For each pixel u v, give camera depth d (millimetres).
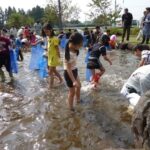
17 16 21281
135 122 1684
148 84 2328
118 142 1923
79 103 2711
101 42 3227
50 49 3311
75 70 2527
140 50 2734
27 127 2232
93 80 3248
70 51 2438
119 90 3104
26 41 8156
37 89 3312
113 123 2230
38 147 1919
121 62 5004
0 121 2365
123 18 7605
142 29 6594
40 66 4074
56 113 2496
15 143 1982
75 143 1951
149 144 1551
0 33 3902
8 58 3928
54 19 16391
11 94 3135
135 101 2354
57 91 3172
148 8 6359
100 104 2670
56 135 2080
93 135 2051
